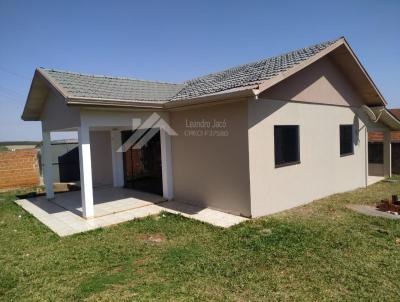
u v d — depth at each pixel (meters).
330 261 4.85
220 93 7.03
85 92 7.89
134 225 7.32
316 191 9.50
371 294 3.87
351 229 6.43
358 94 11.54
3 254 5.70
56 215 8.56
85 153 7.84
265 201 7.72
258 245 5.59
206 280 4.36
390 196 9.90
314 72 9.32
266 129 7.72
